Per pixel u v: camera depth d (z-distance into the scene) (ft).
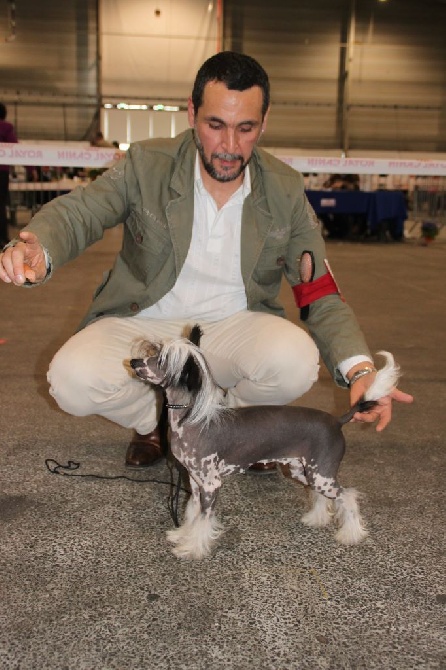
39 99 66.33
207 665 5.98
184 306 9.56
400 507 9.11
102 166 16.89
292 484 9.72
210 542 7.83
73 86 66.54
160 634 6.37
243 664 6.01
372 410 7.94
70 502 8.97
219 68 7.97
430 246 46.50
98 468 10.10
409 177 53.93
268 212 9.20
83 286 26.68
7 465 10.10
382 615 6.77
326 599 7.01
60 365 8.87
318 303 9.26
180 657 6.07
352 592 7.15
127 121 67.62
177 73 67.26
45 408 12.73
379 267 34.58
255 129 8.28
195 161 9.04
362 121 70.64
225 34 67.62
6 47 65.05
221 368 9.61
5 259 6.92
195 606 6.82
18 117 66.59
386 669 6.00
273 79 69.10
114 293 9.62
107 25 65.62
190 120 8.78
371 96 70.18
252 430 7.68
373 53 69.26
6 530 8.18
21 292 24.88
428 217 54.60
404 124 71.10
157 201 9.07
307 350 9.05
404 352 17.51
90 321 9.96
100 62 66.08
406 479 10.00
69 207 8.69
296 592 7.12
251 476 9.90
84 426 11.88
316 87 69.62
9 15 64.18
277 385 9.13
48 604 6.77
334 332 8.94
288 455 7.87
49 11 64.80
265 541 8.14
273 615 6.72
